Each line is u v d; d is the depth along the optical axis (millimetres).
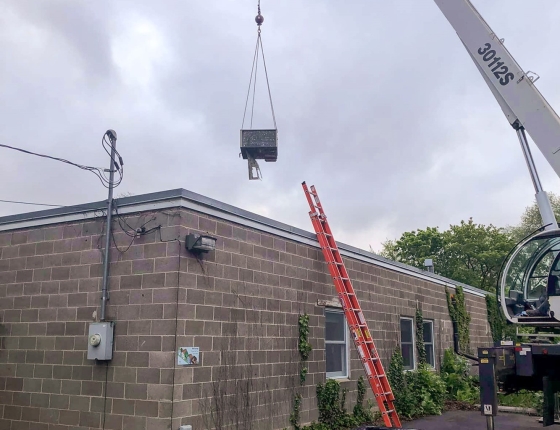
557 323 8758
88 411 8016
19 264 9203
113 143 8602
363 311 13094
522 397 14797
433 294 17531
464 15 9758
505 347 8609
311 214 11516
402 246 43562
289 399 9992
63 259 8781
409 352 15445
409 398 13664
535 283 9203
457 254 40500
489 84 9570
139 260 8078
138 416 7590
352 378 12156
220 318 8516
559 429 11422
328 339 11766
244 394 8820
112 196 8477
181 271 7828
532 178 9273
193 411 7742
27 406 8594
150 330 7770
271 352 9648
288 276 10453
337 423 11172
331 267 11164
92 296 8375
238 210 9172
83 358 8250
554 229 8867
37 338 8750
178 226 7914
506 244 39062
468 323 20078
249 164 9898
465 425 12398
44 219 9078
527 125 9094
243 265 9211
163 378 7527
